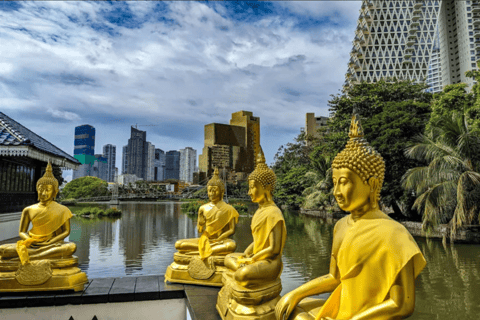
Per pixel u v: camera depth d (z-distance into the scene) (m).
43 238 5.51
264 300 4.12
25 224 5.50
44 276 5.30
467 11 68.38
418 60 79.00
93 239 17.38
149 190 89.06
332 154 27.69
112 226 23.98
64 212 5.68
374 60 79.81
